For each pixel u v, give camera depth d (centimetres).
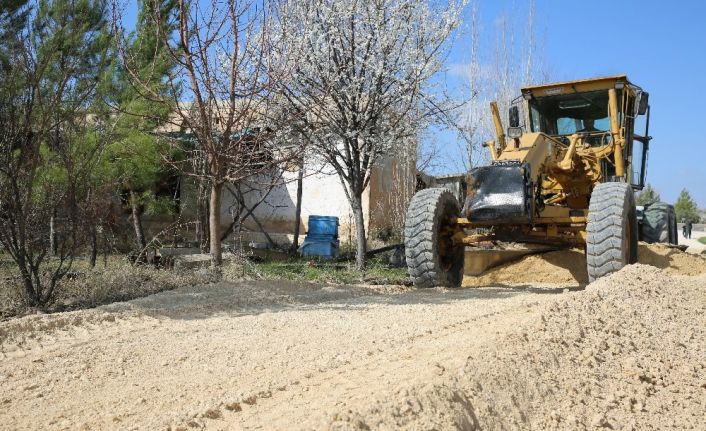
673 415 421
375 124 1152
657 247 1109
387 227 1656
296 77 1091
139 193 1343
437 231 964
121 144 1141
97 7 938
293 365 476
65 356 521
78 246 811
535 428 372
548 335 486
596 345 502
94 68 939
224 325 643
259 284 909
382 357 476
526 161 888
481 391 375
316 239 1435
